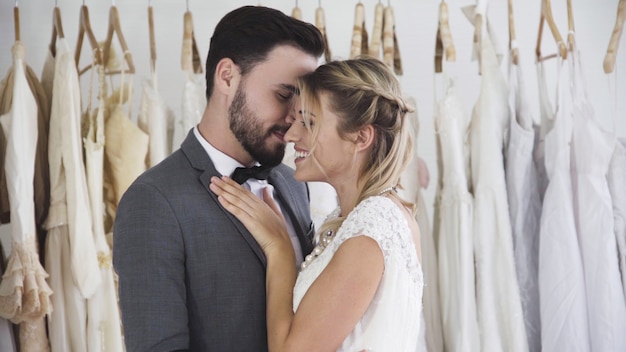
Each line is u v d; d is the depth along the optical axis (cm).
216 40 179
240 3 306
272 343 161
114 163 255
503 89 260
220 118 179
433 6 313
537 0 315
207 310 167
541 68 268
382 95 167
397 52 269
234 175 177
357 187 173
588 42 312
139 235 163
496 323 253
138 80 303
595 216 254
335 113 167
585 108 258
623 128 309
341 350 162
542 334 252
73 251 244
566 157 254
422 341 248
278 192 195
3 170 254
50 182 252
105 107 261
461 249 252
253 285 169
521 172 259
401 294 161
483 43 261
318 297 157
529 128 260
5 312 235
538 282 261
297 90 173
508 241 253
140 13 304
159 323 159
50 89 261
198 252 167
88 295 244
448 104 258
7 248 292
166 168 174
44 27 304
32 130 242
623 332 251
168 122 271
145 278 161
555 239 251
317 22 264
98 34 305
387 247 160
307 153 174
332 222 174
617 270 253
